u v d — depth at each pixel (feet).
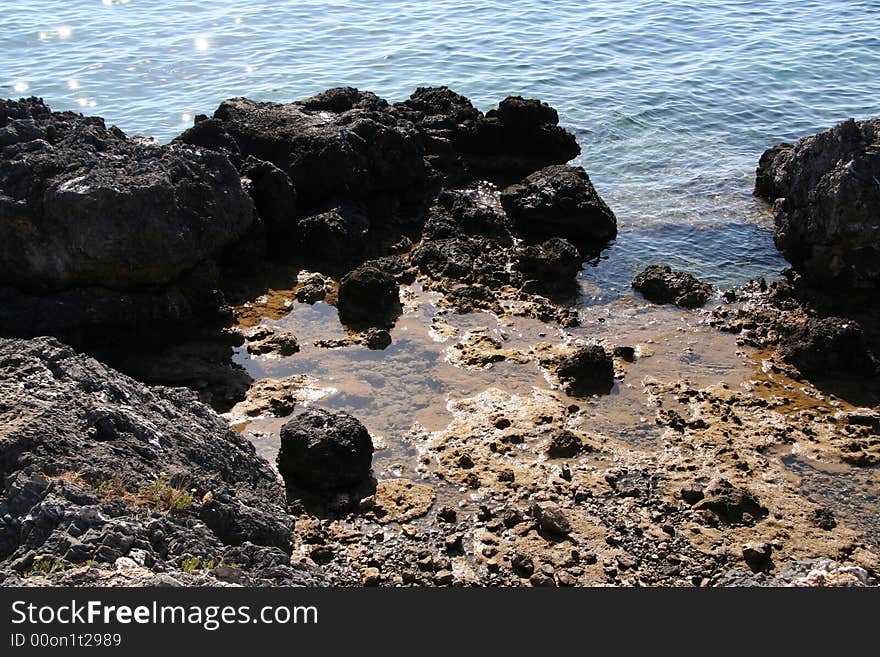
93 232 54.13
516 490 44.60
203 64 103.81
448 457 46.73
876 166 59.98
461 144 79.46
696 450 47.60
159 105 93.91
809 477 45.83
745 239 70.03
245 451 43.19
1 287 56.03
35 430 36.11
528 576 39.81
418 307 60.39
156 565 32.30
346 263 65.72
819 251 61.67
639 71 102.94
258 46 109.19
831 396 52.24
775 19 119.75
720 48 109.81
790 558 40.93
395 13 121.19
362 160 70.08
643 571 40.06
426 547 41.32
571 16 120.88
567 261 63.72
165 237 55.77
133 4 121.90
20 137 59.82
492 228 69.00
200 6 121.70
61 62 103.04
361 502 43.60
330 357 55.06
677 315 60.39
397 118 77.66
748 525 42.70
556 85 99.55
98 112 92.38
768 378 53.83
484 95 97.50
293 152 69.72
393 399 51.34
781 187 70.08
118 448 37.60
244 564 34.83
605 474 45.52
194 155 60.70
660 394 51.98
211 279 59.57
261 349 55.42
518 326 58.70
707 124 90.74
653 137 88.07
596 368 52.75
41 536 32.30
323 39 111.96
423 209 73.05
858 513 43.78
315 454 44.21
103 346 55.52
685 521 42.91
